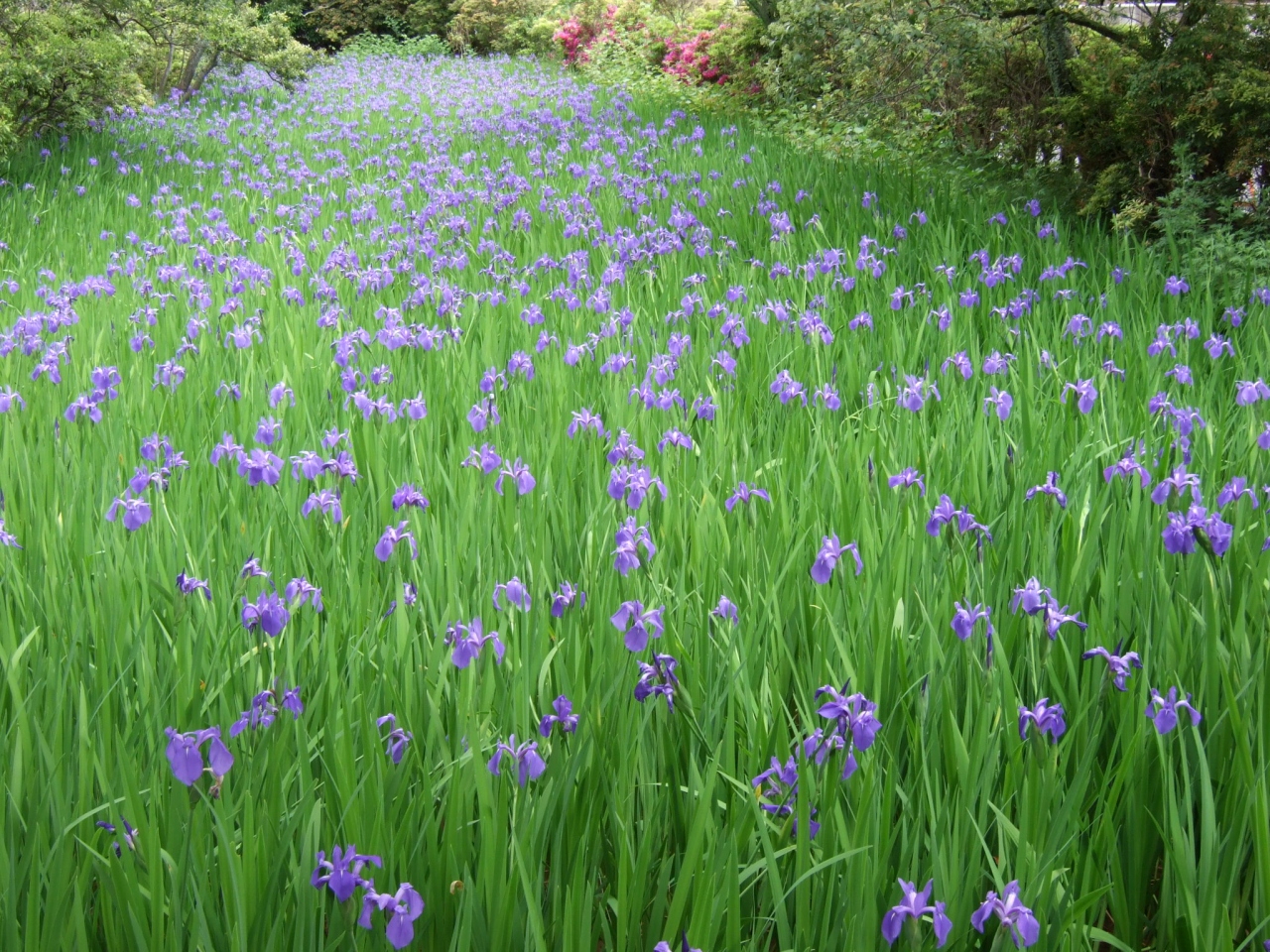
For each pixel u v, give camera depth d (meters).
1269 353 6.30
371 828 2.41
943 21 11.71
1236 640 3.09
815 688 3.07
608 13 31.89
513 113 19.97
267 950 2.17
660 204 11.17
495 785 2.57
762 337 6.48
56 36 15.17
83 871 2.32
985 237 9.20
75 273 9.01
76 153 14.92
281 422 4.99
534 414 5.36
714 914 2.34
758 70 18.88
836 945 2.30
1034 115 11.80
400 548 3.60
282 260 9.27
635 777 2.71
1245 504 3.89
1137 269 8.15
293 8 38.50
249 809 2.27
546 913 2.46
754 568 3.64
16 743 2.58
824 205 10.47
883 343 6.56
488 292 7.82
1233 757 2.72
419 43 39.94
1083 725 2.85
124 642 3.18
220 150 16.86
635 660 3.05
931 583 3.49
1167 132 10.18
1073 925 2.25
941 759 2.81
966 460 4.54
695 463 4.65
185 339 6.63
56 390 5.66
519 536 3.87
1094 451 4.72
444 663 2.96
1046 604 3.03
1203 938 2.30
